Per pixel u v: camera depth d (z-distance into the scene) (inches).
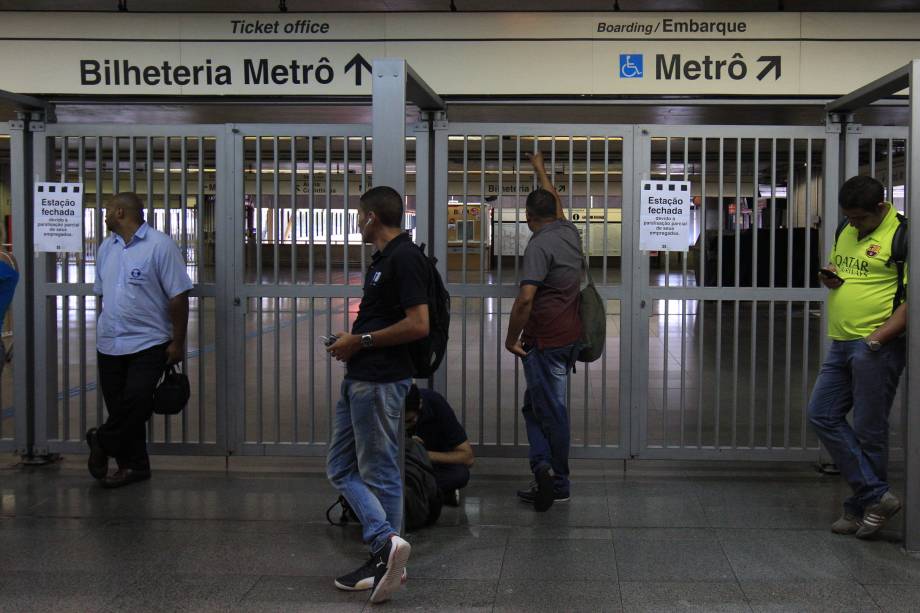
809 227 209.8
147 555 158.6
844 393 165.5
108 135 212.7
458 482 182.4
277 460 223.3
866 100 190.9
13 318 216.4
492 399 294.2
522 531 171.0
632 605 136.0
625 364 212.4
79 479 209.3
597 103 227.0
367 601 138.3
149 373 194.4
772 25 222.1
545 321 181.0
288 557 157.8
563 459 186.1
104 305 197.3
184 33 229.5
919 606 135.0
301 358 380.2
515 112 236.8
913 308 152.7
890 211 160.7
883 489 161.9
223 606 136.3
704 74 224.1
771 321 211.6
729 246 323.0
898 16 220.1
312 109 239.8
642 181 206.5
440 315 142.7
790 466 218.5
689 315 581.0
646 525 174.6
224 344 214.7
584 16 223.6
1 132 214.2
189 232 251.4
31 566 153.0
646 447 213.8
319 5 227.3
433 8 228.4
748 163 394.9
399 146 156.9
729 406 290.5
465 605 136.4
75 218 213.6
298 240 228.7
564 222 185.0
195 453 217.2
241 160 212.1
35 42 230.2
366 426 139.3
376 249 145.3
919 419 154.3
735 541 164.9
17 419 217.8
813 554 157.6
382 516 139.9
